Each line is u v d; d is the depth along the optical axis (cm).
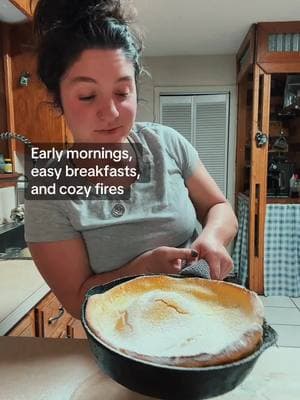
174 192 73
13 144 197
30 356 57
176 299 42
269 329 38
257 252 295
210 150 362
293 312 267
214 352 33
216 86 354
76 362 55
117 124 60
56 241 63
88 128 60
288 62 275
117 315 41
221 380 32
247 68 297
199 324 39
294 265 292
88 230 65
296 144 340
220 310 42
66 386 50
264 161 286
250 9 247
